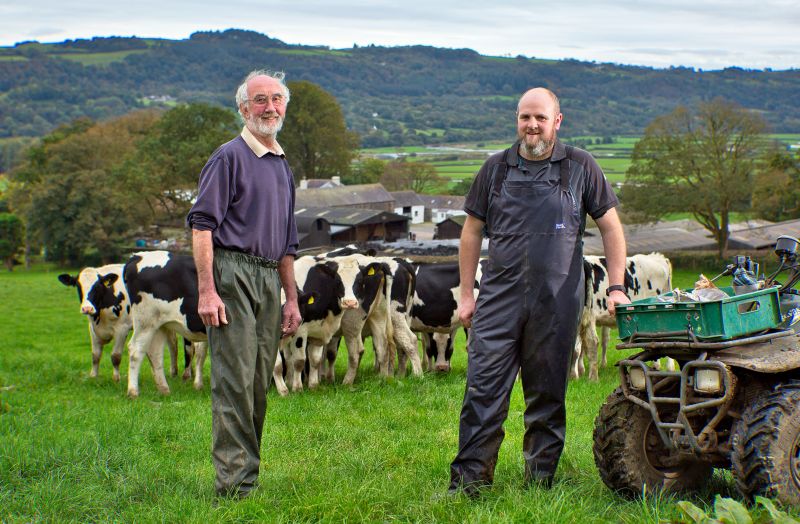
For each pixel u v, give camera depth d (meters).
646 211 58.66
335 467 6.63
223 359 5.56
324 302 12.29
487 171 5.69
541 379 5.53
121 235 77.31
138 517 5.25
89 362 16.66
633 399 5.30
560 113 5.59
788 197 65.81
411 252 58.81
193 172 78.44
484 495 5.41
